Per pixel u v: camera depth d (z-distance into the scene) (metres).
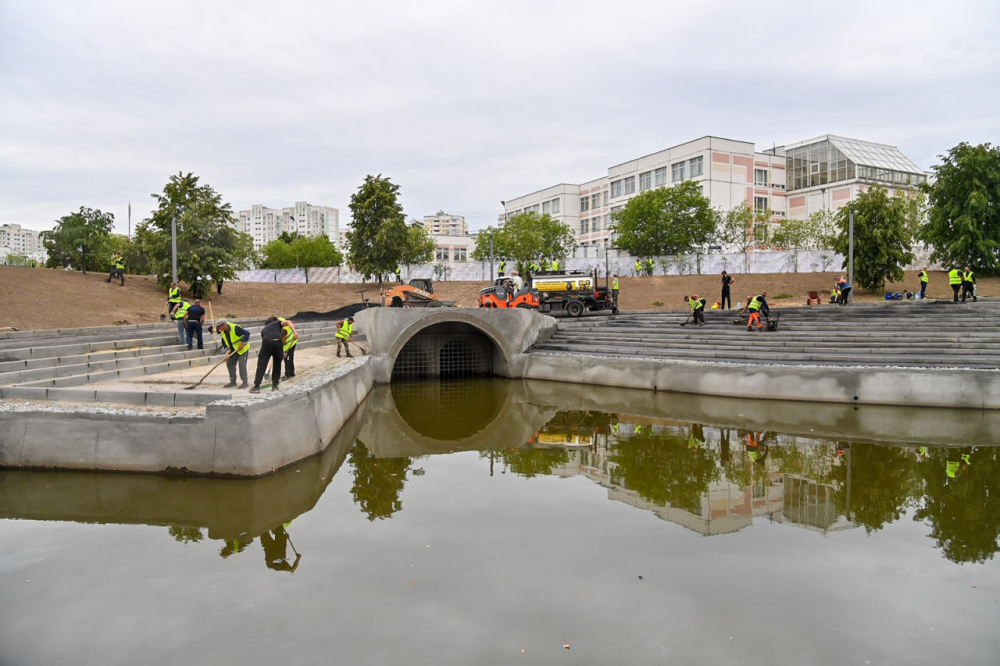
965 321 19.06
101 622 5.74
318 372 14.79
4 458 10.13
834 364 17.33
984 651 5.21
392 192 42.50
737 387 17.36
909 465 11.16
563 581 6.56
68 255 35.72
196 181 35.75
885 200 33.75
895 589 6.39
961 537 7.82
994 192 34.12
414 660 5.07
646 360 19.19
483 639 5.40
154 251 33.97
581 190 72.94
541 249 49.50
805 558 7.19
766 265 41.72
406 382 21.98
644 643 5.33
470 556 7.23
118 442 10.00
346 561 7.09
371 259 41.62
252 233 144.00
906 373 15.57
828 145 59.22
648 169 62.31
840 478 10.48
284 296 40.12
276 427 10.37
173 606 6.04
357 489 10.02
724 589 6.38
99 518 8.59
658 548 7.48
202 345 16.83
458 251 92.31
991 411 14.90
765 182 61.06
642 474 10.90
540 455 12.44
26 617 5.84
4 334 19.39
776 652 5.20
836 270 40.09
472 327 23.55
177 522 8.43
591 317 26.62
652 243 48.16
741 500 9.41
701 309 23.05
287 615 5.84
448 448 13.14
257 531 8.10
